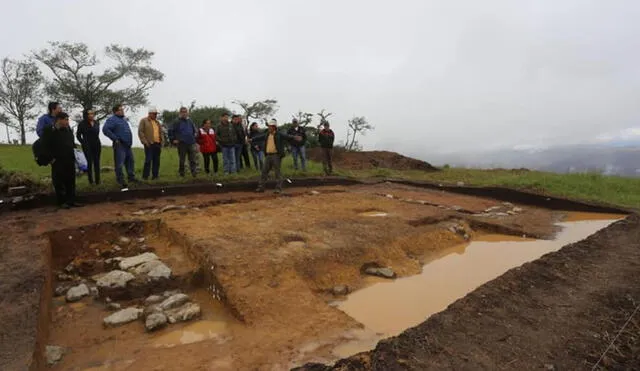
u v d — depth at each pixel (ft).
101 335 14.87
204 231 23.31
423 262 23.88
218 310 16.87
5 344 11.85
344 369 10.80
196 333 15.11
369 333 14.65
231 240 21.84
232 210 29.71
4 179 30.58
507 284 16.44
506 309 14.35
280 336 14.08
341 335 14.32
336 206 33.19
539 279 17.22
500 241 28.73
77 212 26.89
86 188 31.01
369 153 88.53
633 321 13.67
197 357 12.95
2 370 10.56
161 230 25.26
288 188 41.60
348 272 20.79
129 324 15.70
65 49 115.85
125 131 32.14
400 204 35.78
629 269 18.72
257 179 40.91
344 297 18.78
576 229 31.81
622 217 35.14
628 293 16.01
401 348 11.63
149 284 18.21
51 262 20.34
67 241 22.45
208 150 39.37
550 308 14.60
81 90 117.50
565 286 16.65
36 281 16.01
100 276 19.90
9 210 27.02
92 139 31.37
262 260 19.36
